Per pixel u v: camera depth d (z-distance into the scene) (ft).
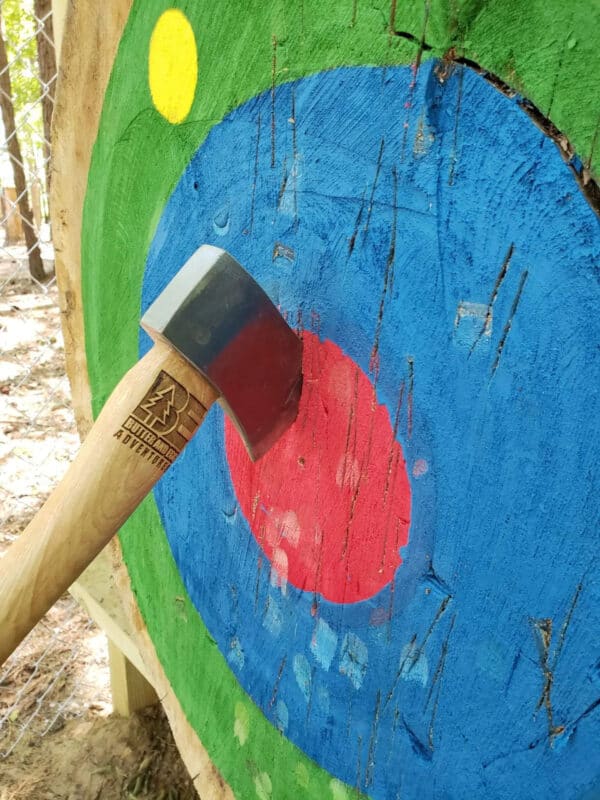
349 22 1.80
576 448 1.46
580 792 1.57
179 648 3.46
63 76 3.24
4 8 17.40
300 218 2.11
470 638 1.78
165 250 2.89
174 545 3.31
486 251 1.57
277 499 2.47
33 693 6.90
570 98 1.34
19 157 17.61
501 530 1.65
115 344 3.50
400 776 2.11
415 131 1.69
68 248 3.72
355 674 2.23
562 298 1.43
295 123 2.06
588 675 1.51
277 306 2.28
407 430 1.87
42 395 14.08
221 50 2.31
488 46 1.47
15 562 2.07
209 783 3.37
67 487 2.07
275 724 2.72
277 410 2.17
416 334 1.79
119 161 3.07
